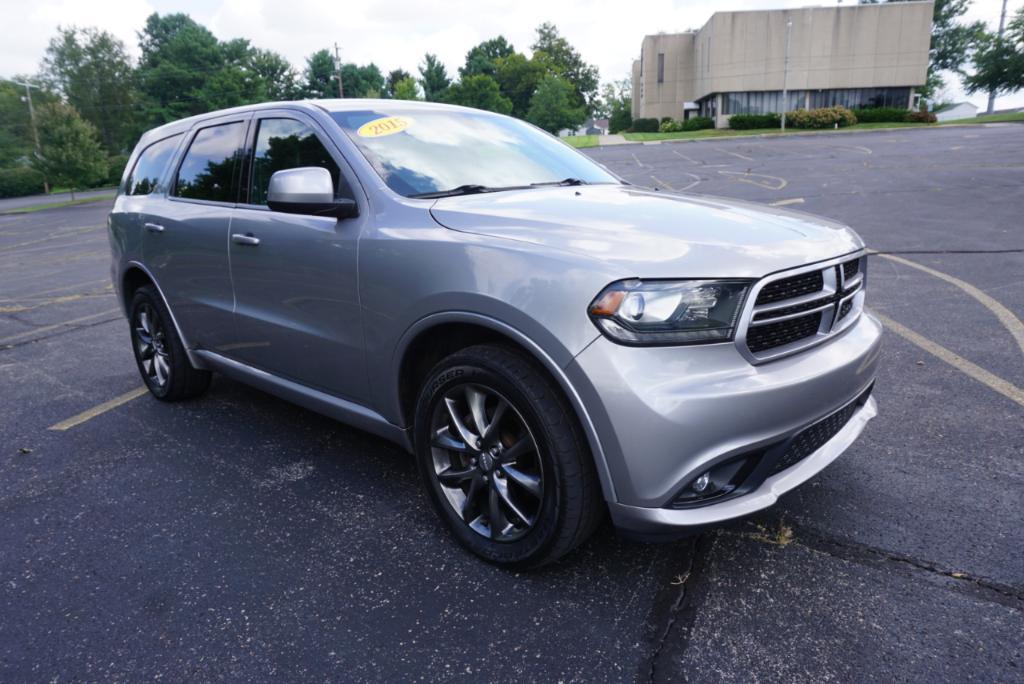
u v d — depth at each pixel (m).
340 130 2.93
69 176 40.91
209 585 2.44
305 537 2.73
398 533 2.73
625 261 2.03
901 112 45.59
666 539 2.09
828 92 49.31
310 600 2.33
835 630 2.08
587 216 2.41
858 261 2.56
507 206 2.57
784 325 2.18
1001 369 4.24
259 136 3.32
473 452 2.42
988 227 9.55
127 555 2.65
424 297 2.38
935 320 5.36
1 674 2.02
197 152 3.75
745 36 48.50
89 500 3.10
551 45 111.81
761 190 16.30
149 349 4.34
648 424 1.94
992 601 2.18
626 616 2.18
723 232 2.26
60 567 2.58
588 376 1.98
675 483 1.99
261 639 2.14
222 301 3.46
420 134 3.12
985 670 1.90
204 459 3.48
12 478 3.37
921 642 2.01
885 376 4.23
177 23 91.69
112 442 3.75
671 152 34.41
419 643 2.10
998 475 2.97
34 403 4.49
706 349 2.01
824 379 2.18
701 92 55.12
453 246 2.32
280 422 3.95
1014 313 5.42
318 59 92.94
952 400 3.80
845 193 14.47
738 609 2.19
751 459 2.11
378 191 2.69
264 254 3.08
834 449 2.43
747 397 1.98
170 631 2.20
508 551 2.38
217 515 2.93
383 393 2.70
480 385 2.30
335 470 3.31
